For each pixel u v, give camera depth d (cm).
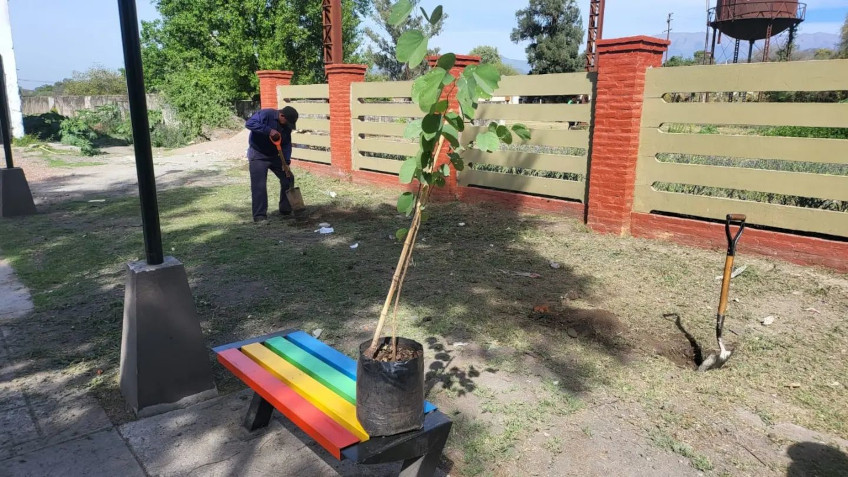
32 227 804
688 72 634
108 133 2444
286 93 1370
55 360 393
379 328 235
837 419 325
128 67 294
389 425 224
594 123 748
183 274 330
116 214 896
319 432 225
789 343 418
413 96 196
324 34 1521
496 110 878
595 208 733
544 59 5338
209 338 431
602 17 2453
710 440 304
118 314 474
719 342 378
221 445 298
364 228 789
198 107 2227
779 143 581
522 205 856
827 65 544
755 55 4128
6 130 862
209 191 1097
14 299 512
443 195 954
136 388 320
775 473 278
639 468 280
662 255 633
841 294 502
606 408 334
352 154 1170
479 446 296
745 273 564
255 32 2886
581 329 444
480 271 594
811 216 571
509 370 380
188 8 2927
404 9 192
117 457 286
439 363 389
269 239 728
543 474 275
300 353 302
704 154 636
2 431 307
